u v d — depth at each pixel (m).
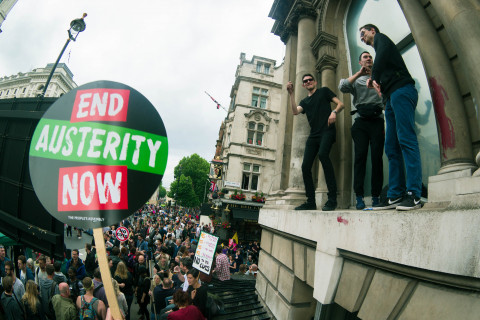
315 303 4.12
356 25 5.03
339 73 5.06
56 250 1.67
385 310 2.16
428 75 2.43
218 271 6.52
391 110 2.65
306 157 4.13
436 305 1.72
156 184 1.60
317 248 3.26
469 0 1.96
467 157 2.04
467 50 1.87
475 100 1.83
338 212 2.91
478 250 1.43
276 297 4.58
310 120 4.19
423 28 2.55
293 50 6.90
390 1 4.14
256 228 23.12
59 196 1.52
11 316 4.21
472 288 1.50
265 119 24.92
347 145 4.55
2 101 2.18
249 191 23.47
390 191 2.64
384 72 2.56
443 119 2.23
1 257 6.05
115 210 1.47
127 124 1.61
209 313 4.30
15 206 1.89
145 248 9.95
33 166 1.59
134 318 6.92
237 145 23.92
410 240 1.87
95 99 1.64
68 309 4.23
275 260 5.03
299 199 4.77
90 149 1.56
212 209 28.17
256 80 25.59
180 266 6.70
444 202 1.96
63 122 1.63
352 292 2.62
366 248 2.36
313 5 6.07
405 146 2.30
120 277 5.80
